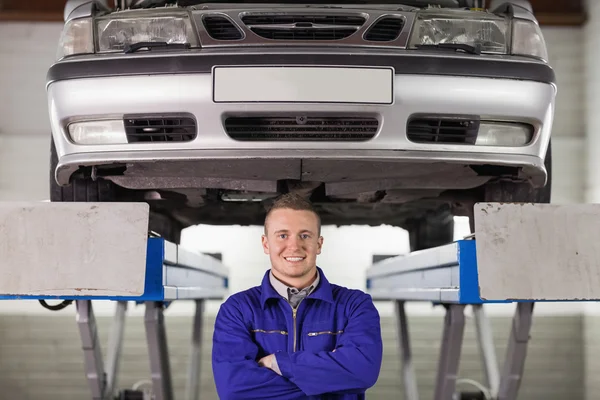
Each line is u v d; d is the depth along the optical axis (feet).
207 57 6.37
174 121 6.56
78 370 18.20
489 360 8.79
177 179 7.12
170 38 6.66
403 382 11.09
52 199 7.55
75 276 5.48
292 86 6.31
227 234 19.06
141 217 5.52
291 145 6.31
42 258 5.51
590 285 5.52
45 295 5.49
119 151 6.50
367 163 6.56
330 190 7.43
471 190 7.97
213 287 10.78
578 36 19.25
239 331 5.54
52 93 6.74
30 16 18.85
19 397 18.10
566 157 19.03
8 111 18.83
